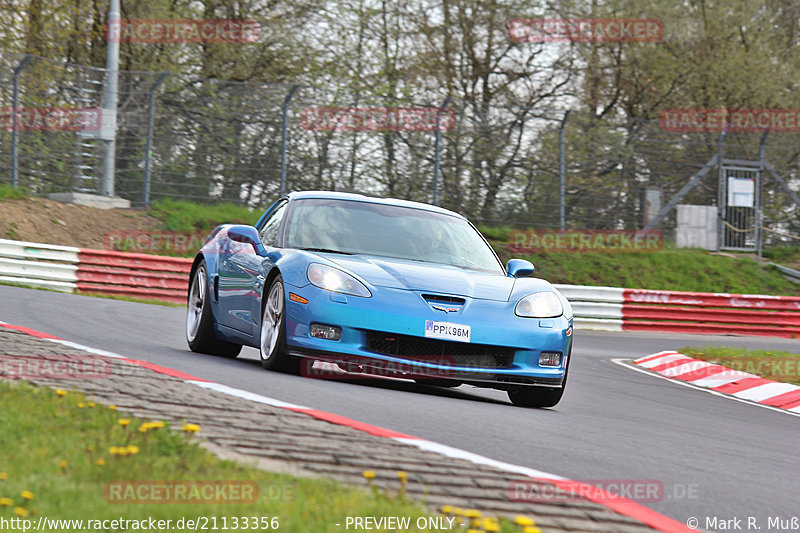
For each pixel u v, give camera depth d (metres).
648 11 91.00
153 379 17.95
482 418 19.25
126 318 36.19
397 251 24.75
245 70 90.44
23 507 9.21
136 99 71.31
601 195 76.12
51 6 83.19
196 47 90.06
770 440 22.09
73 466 10.66
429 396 22.06
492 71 92.56
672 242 78.38
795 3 97.38
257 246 25.12
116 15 68.75
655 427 21.81
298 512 9.72
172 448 11.83
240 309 25.14
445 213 27.47
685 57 93.12
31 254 52.41
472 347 21.83
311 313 21.61
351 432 14.93
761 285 76.00
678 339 57.41
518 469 13.91
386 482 11.80
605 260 75.38
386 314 21.41
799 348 55.66
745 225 80.00
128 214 68.44
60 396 14.62
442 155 73.12
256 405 16.36
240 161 71.69
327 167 72.31
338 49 91.44
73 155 69.44
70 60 89.81
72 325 29.83
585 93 93.38
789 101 93.69
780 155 81.19
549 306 23.03
